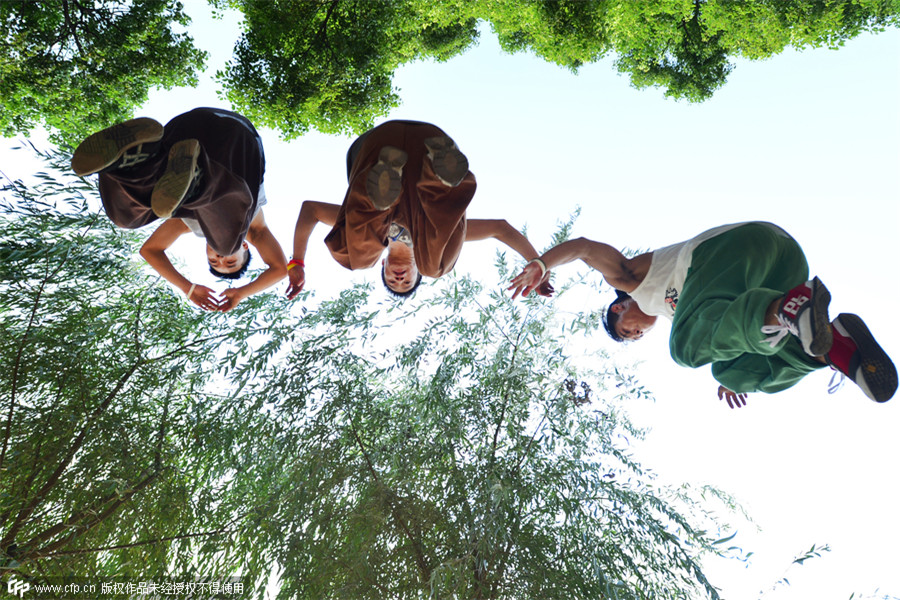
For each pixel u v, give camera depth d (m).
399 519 3.95
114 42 7.57
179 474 4.20
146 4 7.59
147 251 3.72
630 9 8.12
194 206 3.09
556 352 4.61
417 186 3.07
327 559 3.81
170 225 3.73
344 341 4.56
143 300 4.64
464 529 3.83
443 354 4.58
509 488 3.78
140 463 4.10
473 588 3.73
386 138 3.12
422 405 4.44
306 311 4.70
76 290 4.47
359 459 4.23
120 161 2.82
